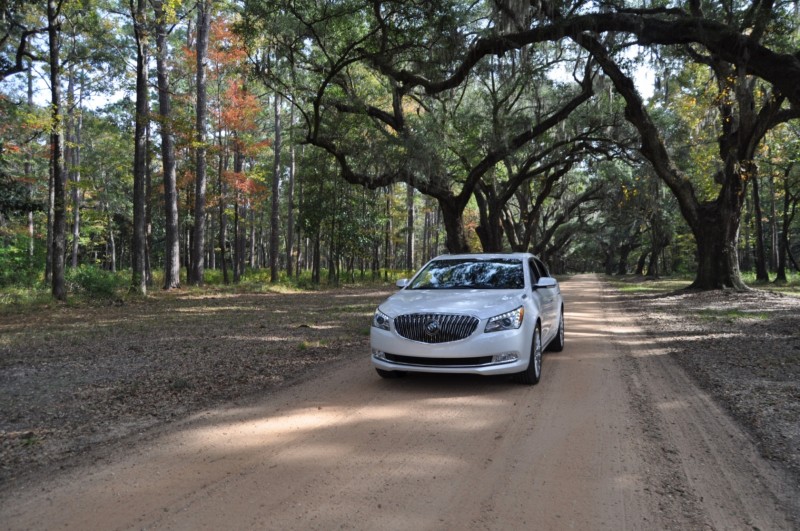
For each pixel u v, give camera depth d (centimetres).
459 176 2838
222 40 2661
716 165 2319
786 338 966
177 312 1631
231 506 334
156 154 2802
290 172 3747
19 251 2816
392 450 432
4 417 533
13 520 316
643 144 2031
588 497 348
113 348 944
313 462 407
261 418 520
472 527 308
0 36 1986
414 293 699
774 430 477
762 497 347
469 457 417
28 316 1513
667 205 3966
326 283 3328
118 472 388
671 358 835
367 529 305
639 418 520
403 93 1886
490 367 595
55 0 1789
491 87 2470
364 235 3378
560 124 2528
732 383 655
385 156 1958
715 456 420
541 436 467
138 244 2127
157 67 2391
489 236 2877
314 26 1537
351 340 1027
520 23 1362
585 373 726
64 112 1872
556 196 3738
